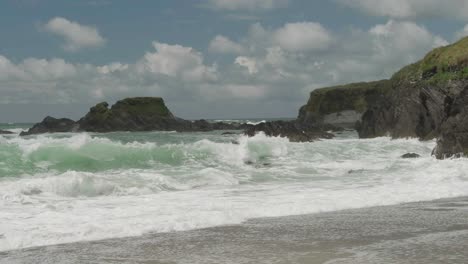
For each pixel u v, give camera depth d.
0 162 21.19
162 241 9.92
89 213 12.46
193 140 54.19
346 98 121.00
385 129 50.81
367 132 54.06
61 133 79.69
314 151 31.52
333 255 8.87
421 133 45.91
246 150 28.03
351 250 9.20
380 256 8.77
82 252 9.12
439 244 9.59
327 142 41.47
